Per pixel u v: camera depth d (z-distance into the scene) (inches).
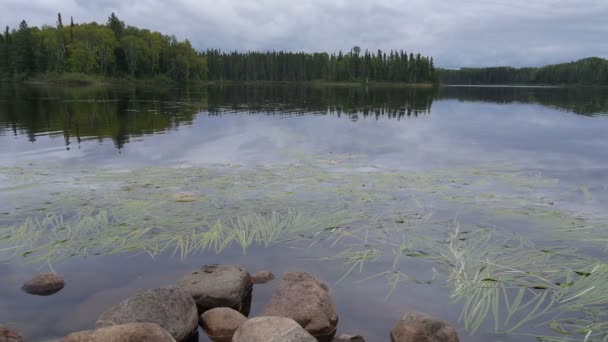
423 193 344.2
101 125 766.5
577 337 157.2
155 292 163.9
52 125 751.1
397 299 183.5
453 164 470.3
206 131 712.4
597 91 3184.1
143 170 412.5
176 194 327.6
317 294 170.1
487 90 3700.8
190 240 246.4
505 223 276.5
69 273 205.0
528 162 487.2
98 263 215.8
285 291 176.1
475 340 155.6
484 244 240.8
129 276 202.2
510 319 168.7
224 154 511.8
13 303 177.0
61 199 313.6
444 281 199.3
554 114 1125.1
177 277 201.6
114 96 1717.5
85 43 3570.4
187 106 1259.8
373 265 215.8
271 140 626.8
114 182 365.7
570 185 376.8
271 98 1808.6
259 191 344.2
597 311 173.0
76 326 161.3
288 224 270.7
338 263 218.4
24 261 217.3
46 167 421.4
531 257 223.0
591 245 241.4
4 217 277.0
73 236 246.8
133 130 708.7
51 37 3499.0
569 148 586.2
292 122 872.3
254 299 185.8
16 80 3051.2
